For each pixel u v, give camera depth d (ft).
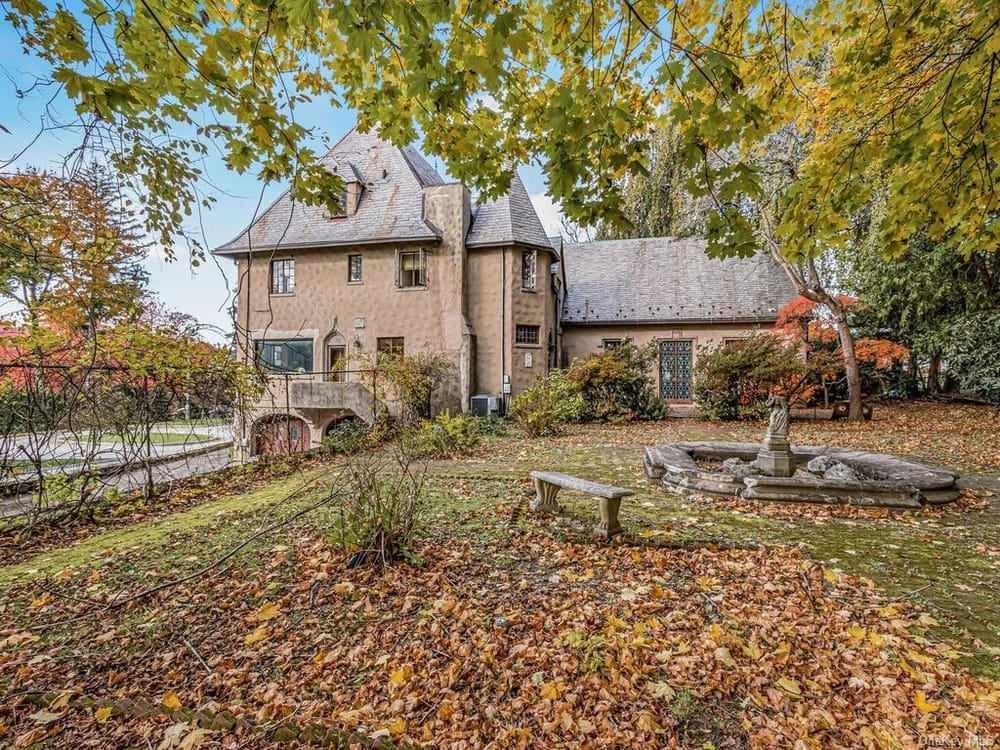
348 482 15.90
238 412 30.86
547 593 11.25
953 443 30.27
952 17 10.02
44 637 10.16
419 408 46.24
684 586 11.45
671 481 21.17
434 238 50.26
